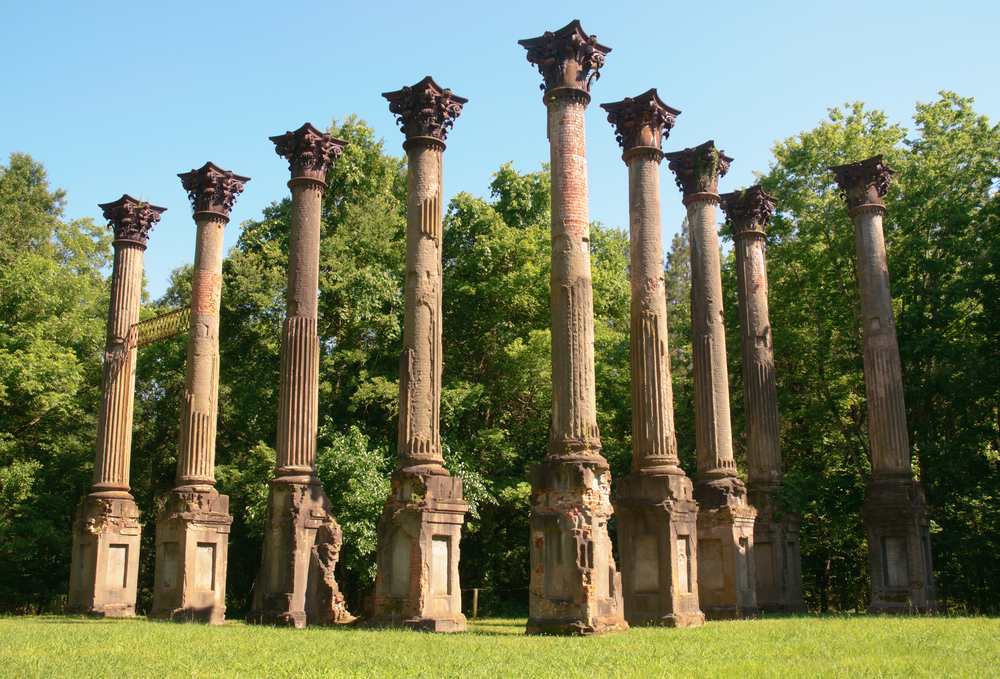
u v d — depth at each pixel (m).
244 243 40.94
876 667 10.77
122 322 28.88
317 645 13.98
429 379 21.12
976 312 35.81
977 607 32.66
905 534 25.69
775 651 12.84
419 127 22.50
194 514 23.89
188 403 25.31
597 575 17.61
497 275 38.00
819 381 36.78
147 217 29.95
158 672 10.84
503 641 14.94
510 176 43.34
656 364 21.31
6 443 34.78
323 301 37.47
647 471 20.55
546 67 20.88
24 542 33.28
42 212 44.41
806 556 39.31
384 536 20.03
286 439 23.11
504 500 34.12
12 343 36.31
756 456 27.78
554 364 19.22
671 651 12.88
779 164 39.03
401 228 40.59
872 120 39.75
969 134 36.66
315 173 25.02
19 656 12.52
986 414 33.41
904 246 33.94
